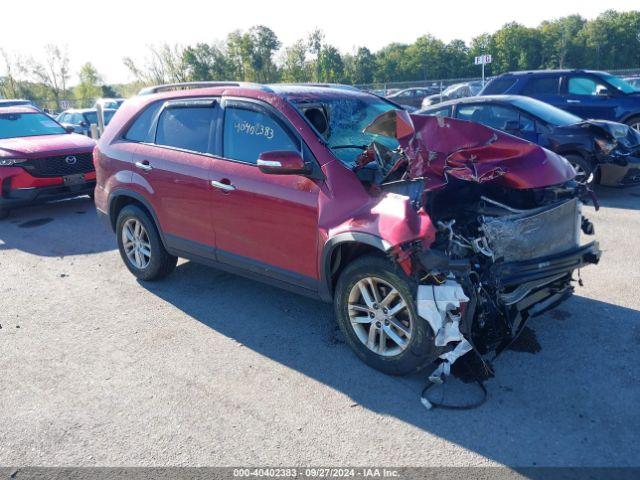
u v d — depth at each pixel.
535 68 110.88
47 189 8.70
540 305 3.94
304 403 3.50
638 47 105.69
